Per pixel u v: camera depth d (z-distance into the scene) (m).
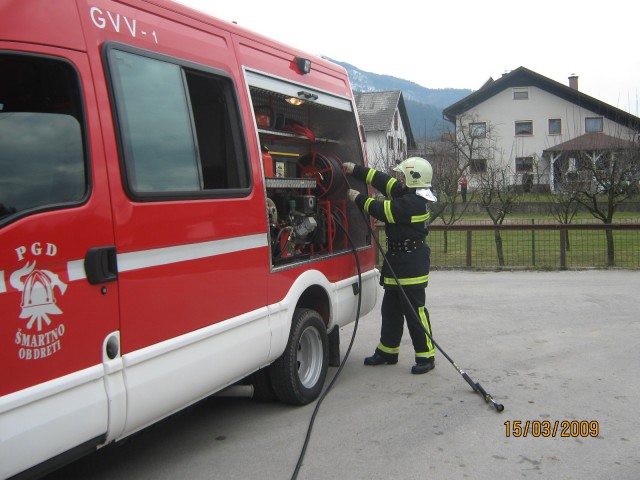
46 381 2.28
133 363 2.69
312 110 5.55
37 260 2.25
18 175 2.28
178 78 3.18
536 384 4.97
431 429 4.06
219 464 3.58
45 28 2.39
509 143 39.41
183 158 3.14
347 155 5.72
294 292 4.20
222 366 3.34
